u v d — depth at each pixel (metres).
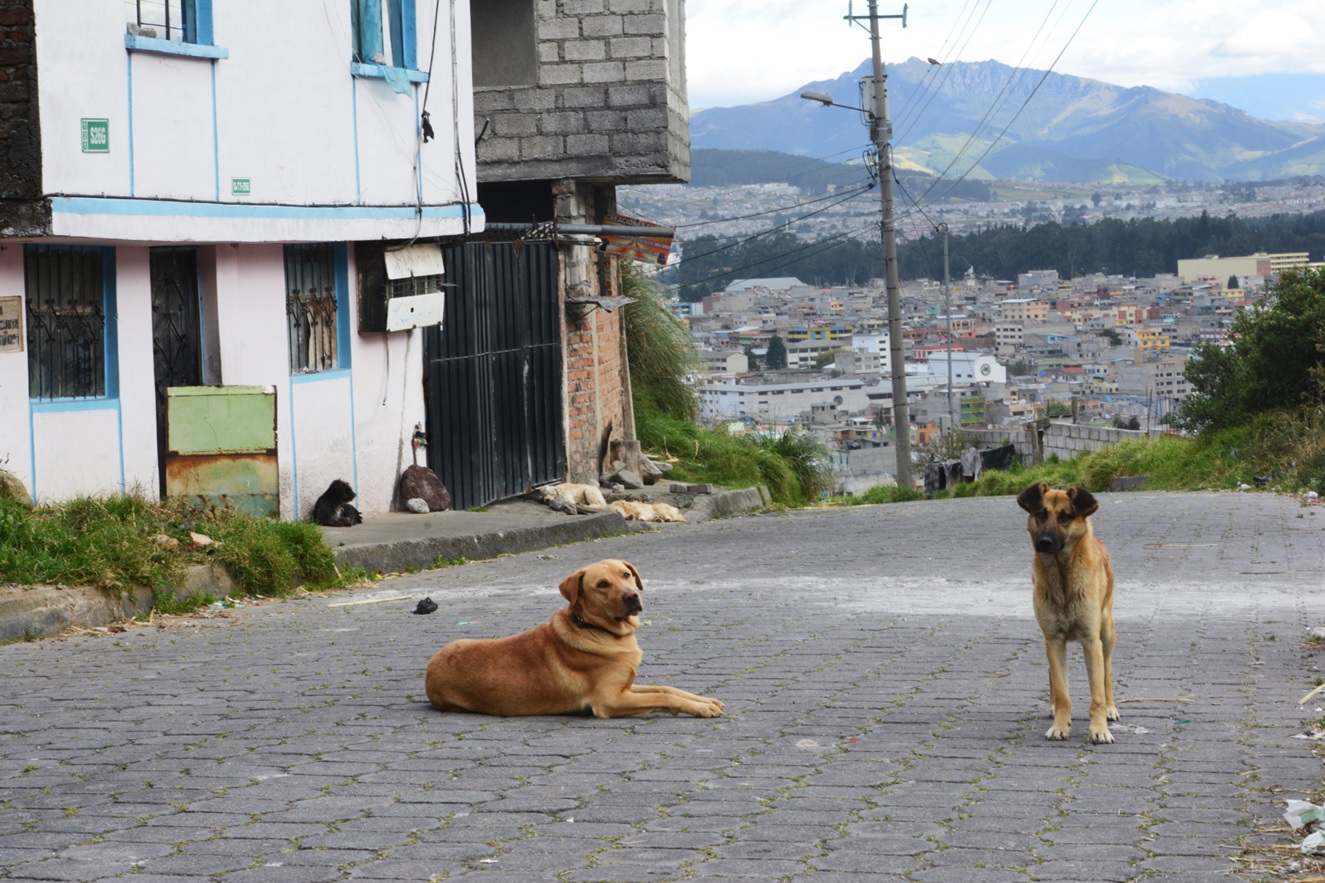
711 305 160.00
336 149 14.66
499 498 18.70
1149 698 7.39
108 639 9.74
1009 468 43.16
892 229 36.88
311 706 7.40
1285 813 5.11
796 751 6.30
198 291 13.54
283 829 5.17
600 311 22.56
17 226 11.09
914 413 82.19
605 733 6.69
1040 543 6.29
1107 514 19.39
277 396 14.27
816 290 184.25
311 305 15.07
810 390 84.38
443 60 16.78
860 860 4.73
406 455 16.61
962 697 7.48
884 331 141.50
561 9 21.42
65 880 4.62
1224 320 140.50
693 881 4.54
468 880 4.58
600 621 7.04
